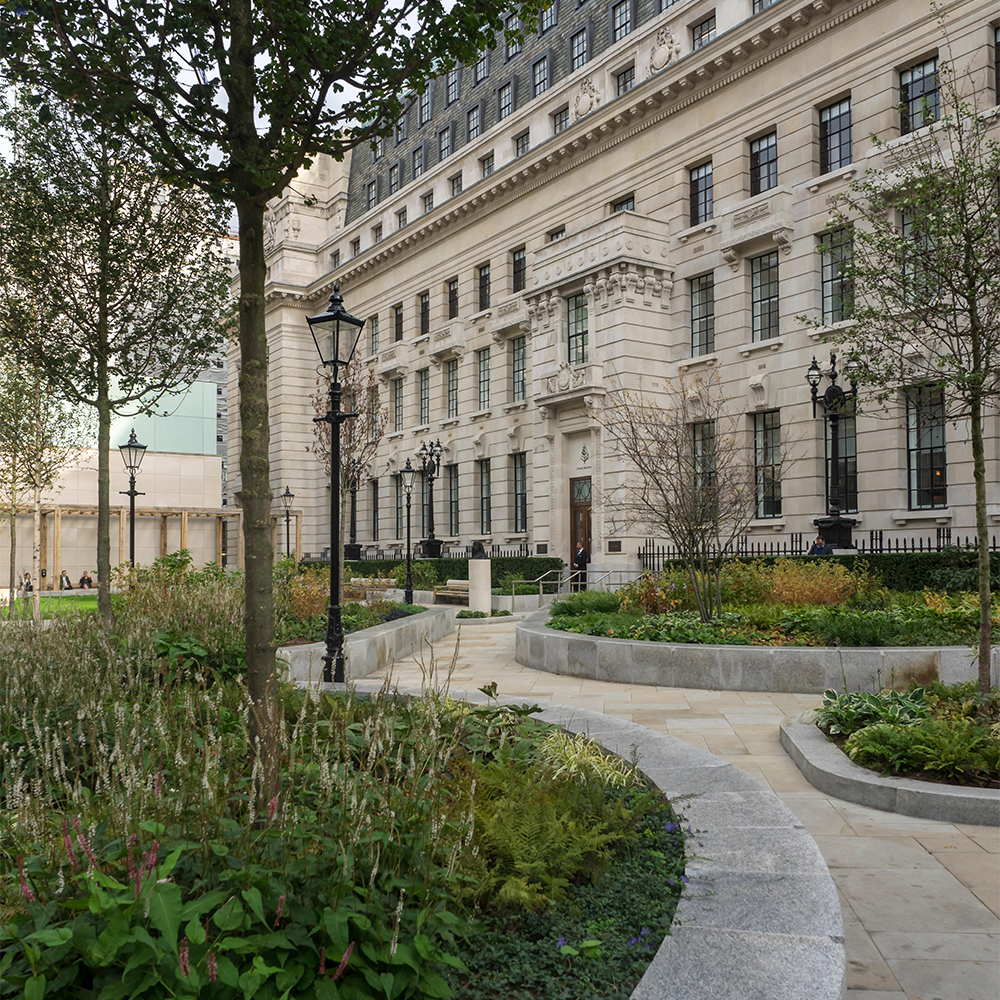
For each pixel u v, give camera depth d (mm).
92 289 11812
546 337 32562
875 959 4297
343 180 54906
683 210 30016
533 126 37594
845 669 11281
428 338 43188
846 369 10617
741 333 27484
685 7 30000
